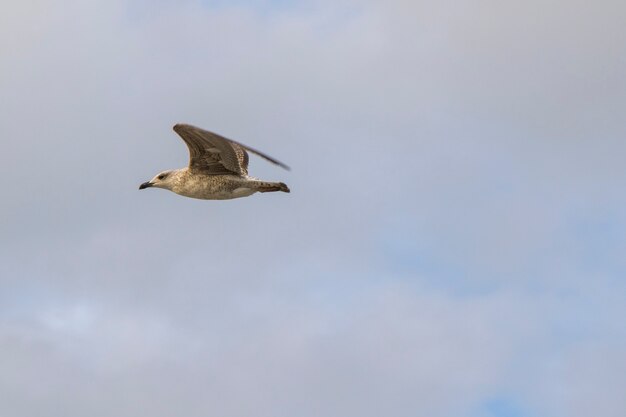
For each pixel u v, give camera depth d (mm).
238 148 33594
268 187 32000
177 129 30531
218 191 32188
